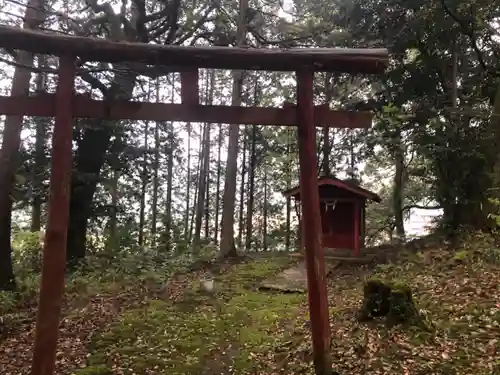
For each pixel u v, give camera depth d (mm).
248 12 15359
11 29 4438
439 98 14227
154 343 6801
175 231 18469
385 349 5582
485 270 8445
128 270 11719
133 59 4703
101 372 5664
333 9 15297
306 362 5516
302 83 4891
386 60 4754
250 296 9656
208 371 5754
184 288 10500
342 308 7754
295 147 21531
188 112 4898
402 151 14141
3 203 9383
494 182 10836
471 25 13180
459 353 5305
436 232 13078
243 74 17828
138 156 14336
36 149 12352
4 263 9305
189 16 11031
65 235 4531
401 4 13383
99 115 4785
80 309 8609
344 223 14117
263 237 25734
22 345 6809
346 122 4996
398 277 9500
